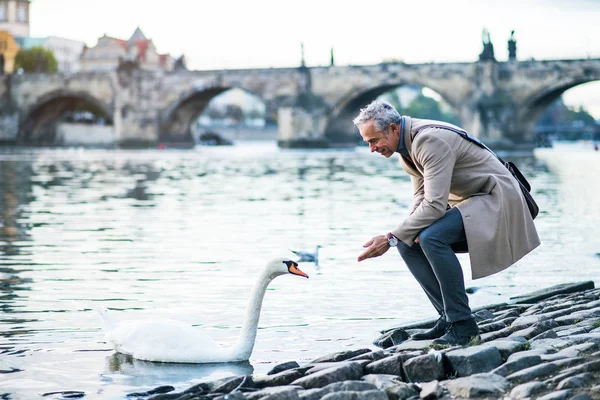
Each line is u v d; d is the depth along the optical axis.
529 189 10.20
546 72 115.88
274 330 12.13
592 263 18.72
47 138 153.62
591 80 114.12
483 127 119.00
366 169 69.19
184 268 18.23
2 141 146.25
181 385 9.32
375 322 12.66
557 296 13.91
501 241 9.50
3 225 26.98
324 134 130.75
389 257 19.91
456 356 8.55
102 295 14.97
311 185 48.50
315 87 130.25
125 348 10.63
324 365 8.93
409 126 9.63
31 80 145.12
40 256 20.05
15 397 8.96
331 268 18.17
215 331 12.18
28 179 52.69
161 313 13.43
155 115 139.50
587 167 71.12
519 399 7.33
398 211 32.38
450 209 9.62
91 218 29.45
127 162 80.62
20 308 13.77
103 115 168.25
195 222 28.23
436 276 9.71
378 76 125.94
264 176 58.22
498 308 13.02
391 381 8.20
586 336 9.20
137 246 21.94
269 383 8.71
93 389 9.21
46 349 11.00
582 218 29.12
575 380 7.44
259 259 19.64
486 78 118.50
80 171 63.19
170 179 54.16
